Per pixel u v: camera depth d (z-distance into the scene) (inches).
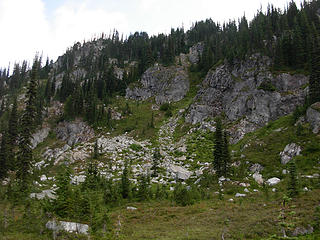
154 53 6058.1
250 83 3339.1
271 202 1248.2
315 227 818.2
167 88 4926.2
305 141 1886.1
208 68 4896.7
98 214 1189.1
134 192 1801.2
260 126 2844.5
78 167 2664.9
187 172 2369.6
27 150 1814.7
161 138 3467.0
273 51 3545.8
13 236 951.0
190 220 1157.1
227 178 1878.7
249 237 831.7
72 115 4128.9
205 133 3208.7
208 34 6870.1
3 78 6850.4
